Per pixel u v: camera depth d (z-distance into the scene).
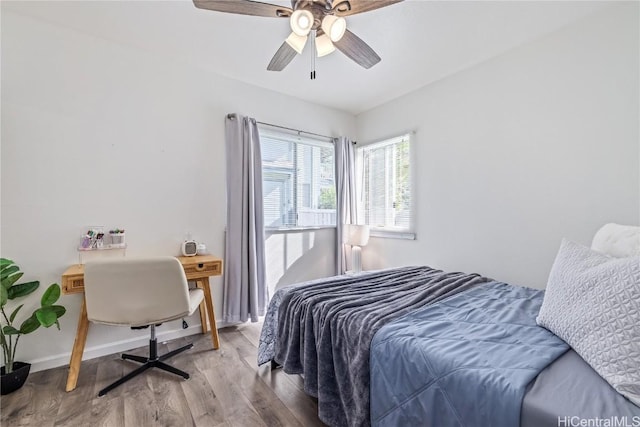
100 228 2.21
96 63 2.21
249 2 1.53
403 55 2.47
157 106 2.46
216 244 2.74
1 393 1.72
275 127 3.15
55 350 2.05
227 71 2.73
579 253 1.31
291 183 3.31
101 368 2.03
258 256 2.91
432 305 1.56
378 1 1.55
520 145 2.33
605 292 1.02
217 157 2.76
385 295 1.73
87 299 1.78
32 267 1.98
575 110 2.05
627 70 1.84
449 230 2.82
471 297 1.70
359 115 3.84
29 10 1.93
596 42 1.96
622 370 0.84
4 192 1.91
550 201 2.17
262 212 2.93
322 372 1.44
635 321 0.89
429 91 3.00
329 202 3.63
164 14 1.97
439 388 1.00
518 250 2.34
